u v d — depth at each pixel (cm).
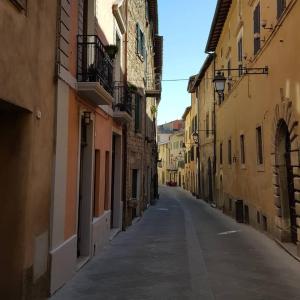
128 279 805
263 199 1450
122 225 1559
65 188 787
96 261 981
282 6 1166
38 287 646
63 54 759
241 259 995
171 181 7388
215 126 2883
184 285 758
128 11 1689
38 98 637
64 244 774
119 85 1441
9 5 521
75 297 688
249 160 1694
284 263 949
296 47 1018
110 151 1300
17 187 595
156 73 3878
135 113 1964
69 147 820
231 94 2141
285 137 1227
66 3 778
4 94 511
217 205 2766
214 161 2912
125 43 1598
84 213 1007
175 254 1064
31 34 600
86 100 952
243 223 1812
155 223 1833
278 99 1203
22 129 600
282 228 1206
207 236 1398
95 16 1027
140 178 2125
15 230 591
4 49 508
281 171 1234
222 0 2112
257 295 695
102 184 1177
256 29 1527
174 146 7612
